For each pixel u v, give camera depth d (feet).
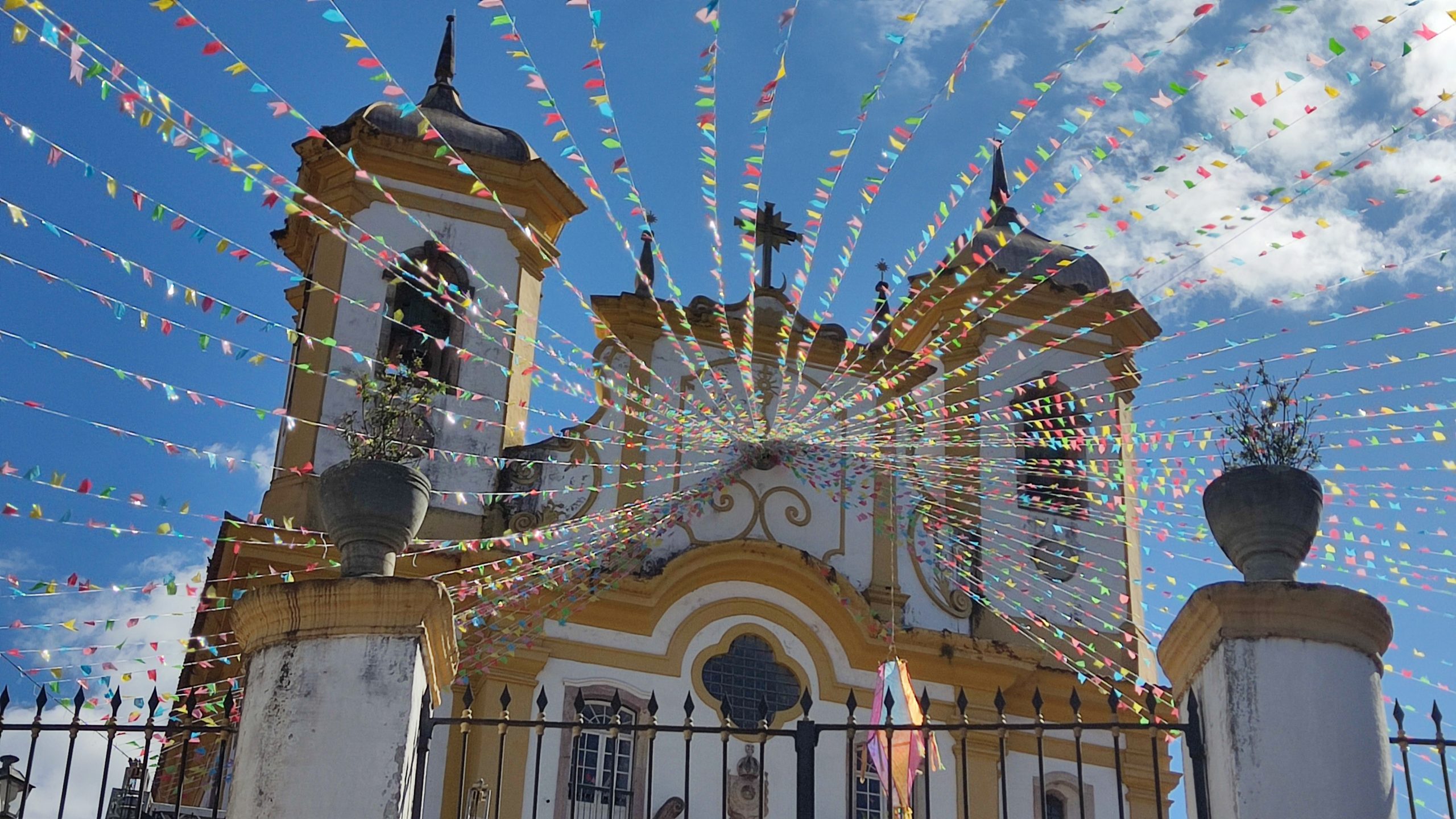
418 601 40.65
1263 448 42.45
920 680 77.66
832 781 74.49
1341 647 39.29
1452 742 40.70
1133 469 85.40
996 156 95.14
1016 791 76.64
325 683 40.14
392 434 45.75
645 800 72.28
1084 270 90.74
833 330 83.76
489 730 71.61
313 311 81.51
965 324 86.53
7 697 40.60
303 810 39.01
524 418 81.76
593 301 81.87
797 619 77.46
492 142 86.69
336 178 83.97
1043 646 79.87
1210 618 39.91
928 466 82.74
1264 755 38.27
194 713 66.44
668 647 75.61
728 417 80.79
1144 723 40.70
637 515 77.77
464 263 79.00
